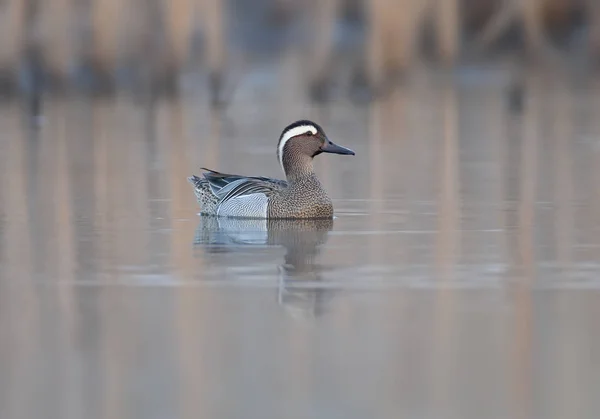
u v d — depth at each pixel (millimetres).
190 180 17234
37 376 9055
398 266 12742
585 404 8492
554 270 12492
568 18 38438
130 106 33125
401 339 9945
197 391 8742
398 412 8320
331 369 9211
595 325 10266
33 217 16266
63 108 32594
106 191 18844
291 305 11039
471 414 8320
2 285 11945
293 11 38938
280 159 16516
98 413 8305
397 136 26656
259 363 9320
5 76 32969
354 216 16375
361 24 37406
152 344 9820
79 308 11000
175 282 12016
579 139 25484
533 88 36281
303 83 34594
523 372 9109
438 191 18703
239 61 37781
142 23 33469
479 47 37719
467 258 13203
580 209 16656
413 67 34844
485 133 26953
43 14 33281
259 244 14164
